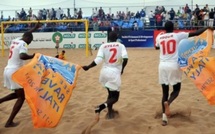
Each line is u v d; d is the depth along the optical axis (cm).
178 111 577
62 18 2402
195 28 2122
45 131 515
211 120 561
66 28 2228
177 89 537
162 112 569
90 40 2139
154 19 2258
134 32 2138
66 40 2167
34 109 441
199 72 512
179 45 525
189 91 793
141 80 949
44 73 470
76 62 1399
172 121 544
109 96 537
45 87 459
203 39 532
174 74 520
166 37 524
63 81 476
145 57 1530
